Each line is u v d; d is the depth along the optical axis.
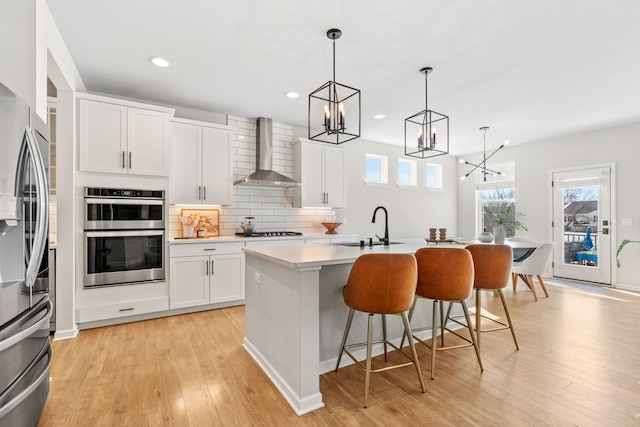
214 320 3.43
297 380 1.90
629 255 4.82
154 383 2.15
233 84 3.46
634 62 2.91
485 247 2.52
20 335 1.43
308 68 3.09
